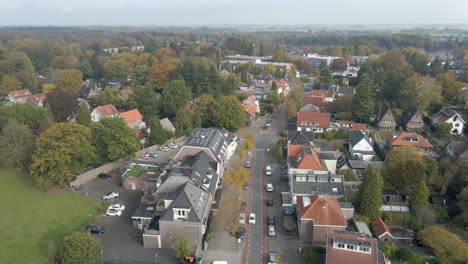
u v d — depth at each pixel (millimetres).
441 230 56281
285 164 90750
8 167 83938
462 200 65938
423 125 113000
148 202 66125
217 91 140125
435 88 129000
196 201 59031
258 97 159750
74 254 48469
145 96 121875
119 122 86812
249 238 60062
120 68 188875
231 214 65625
